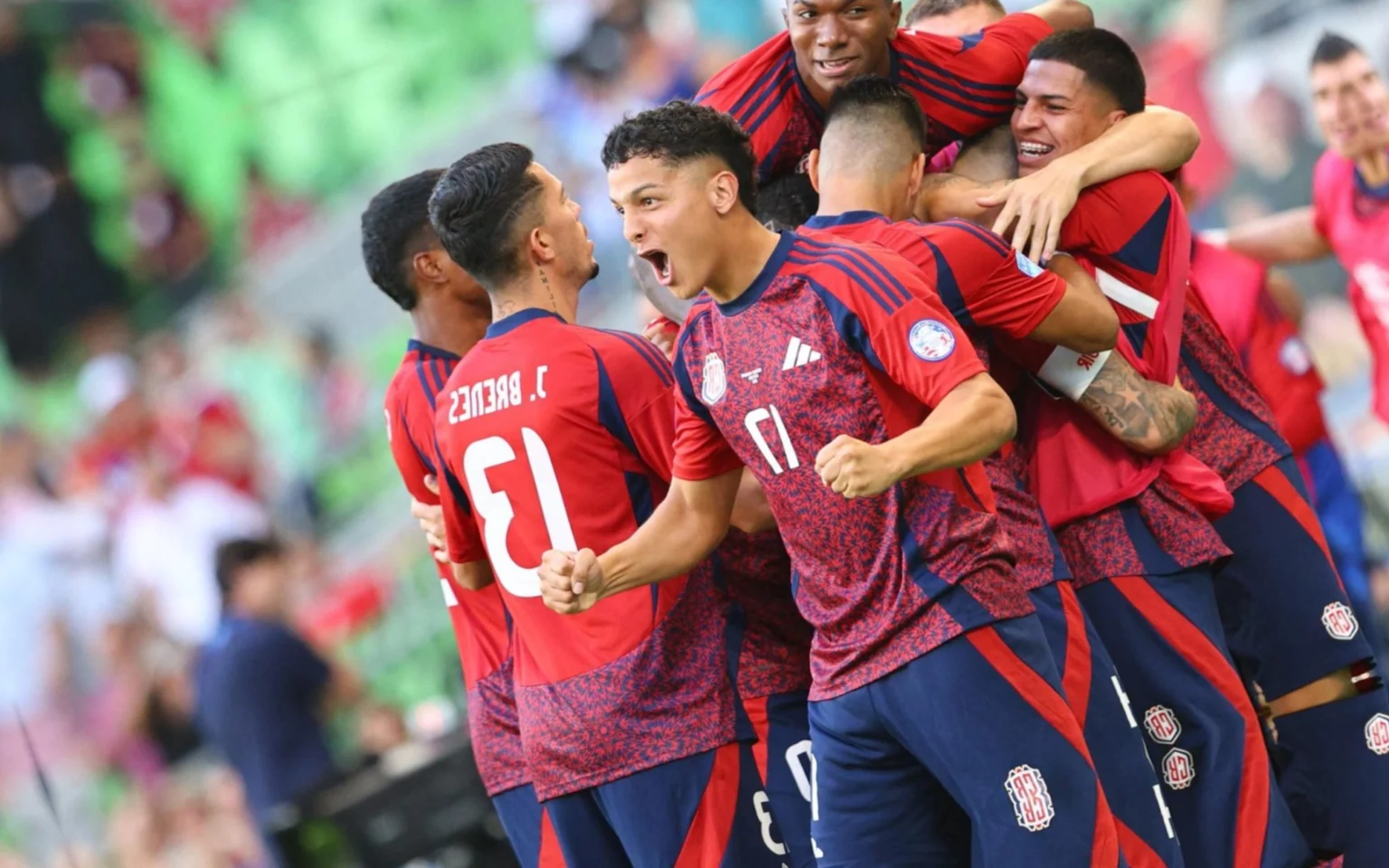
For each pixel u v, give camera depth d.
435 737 22.62
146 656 39.84
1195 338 14.66
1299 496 14.65
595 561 11.62
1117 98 13.52
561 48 45.72
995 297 12.11
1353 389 32.41
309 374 45.66
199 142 48.06
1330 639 14.42
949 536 11.14
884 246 11.88
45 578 40.28
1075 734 11.44
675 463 12.20
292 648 26.25
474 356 13.14
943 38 13.96
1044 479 13.57
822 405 11.09
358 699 26.80
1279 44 35.97
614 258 43.06
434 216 12.90
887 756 11.70
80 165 47.03
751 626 13.68
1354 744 14.50
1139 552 13.31
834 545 11.39
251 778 26.14
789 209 13.96
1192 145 13.54
